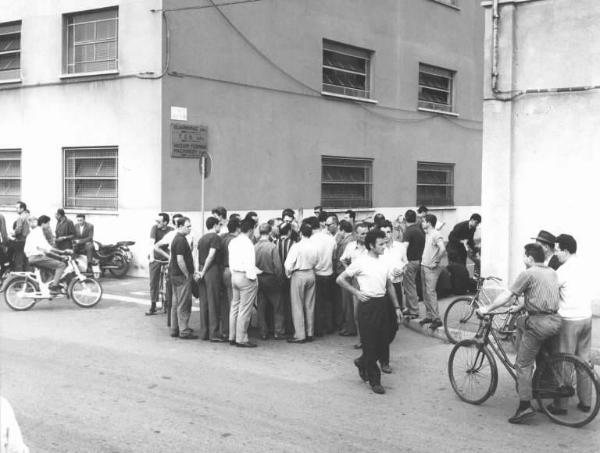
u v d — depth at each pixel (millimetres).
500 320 10430
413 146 24938
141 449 6004
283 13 19922
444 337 11062
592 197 10414
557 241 7309
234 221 10633
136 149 17422
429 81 26078
